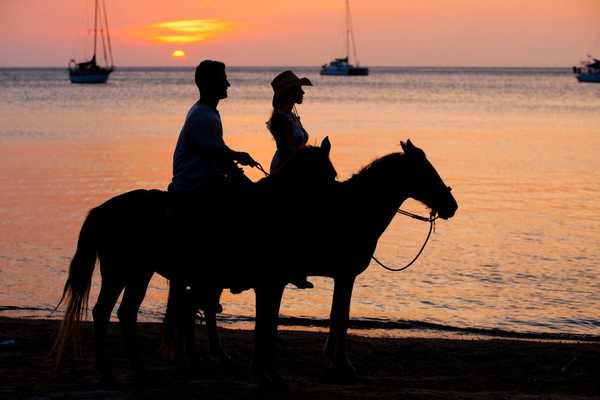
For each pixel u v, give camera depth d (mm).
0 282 18000
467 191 33156
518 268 19922
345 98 132250
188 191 9008
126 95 138500
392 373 10758
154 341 11891
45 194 31203
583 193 32719
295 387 9156
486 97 138875
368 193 9453
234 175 9008
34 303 16312
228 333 12938
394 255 21484
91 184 34125
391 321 15211
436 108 102000
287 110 10172
